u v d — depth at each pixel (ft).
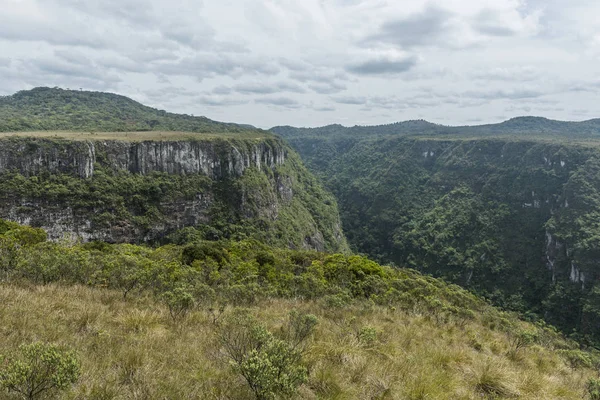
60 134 291.58
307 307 48.14
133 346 21.79
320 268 109.91
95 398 15.48
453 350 30.94
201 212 308.19
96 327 25.39
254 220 327.88
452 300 99.60
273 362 18.19
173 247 163.84
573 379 32.71
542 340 56.13
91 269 52.49
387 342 31.14
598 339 285.02
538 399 23.39
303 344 26.18
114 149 279.90
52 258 51.55
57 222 237.25
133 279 49.11
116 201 263.29
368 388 20.49
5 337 20.86
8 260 50.85
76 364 15.38
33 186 234.17
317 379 20.02
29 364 14.80
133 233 264.72
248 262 109.09
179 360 20.94
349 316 42.55
